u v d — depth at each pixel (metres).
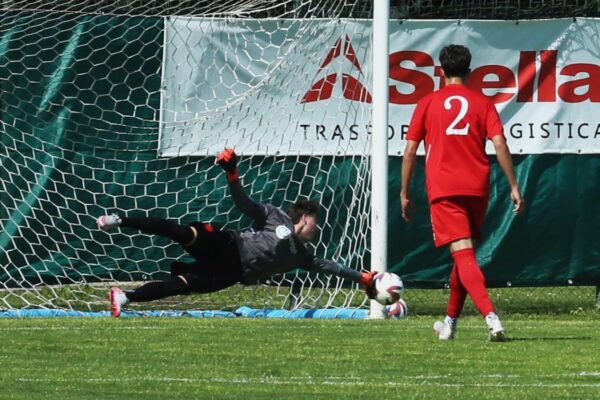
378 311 35.66
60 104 39.16
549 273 39.94
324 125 39.75
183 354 24.77
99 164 39.25
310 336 28.25
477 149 26.23
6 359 23.94
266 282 39.22
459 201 26.14
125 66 39.44
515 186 26.30
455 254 26.34
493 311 26.34
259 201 39.47
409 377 21.55
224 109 39.69
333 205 39.56
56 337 27.81
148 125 39.53
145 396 19.31
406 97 40.00
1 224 38.81
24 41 39.00
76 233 39.12
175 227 31.77
